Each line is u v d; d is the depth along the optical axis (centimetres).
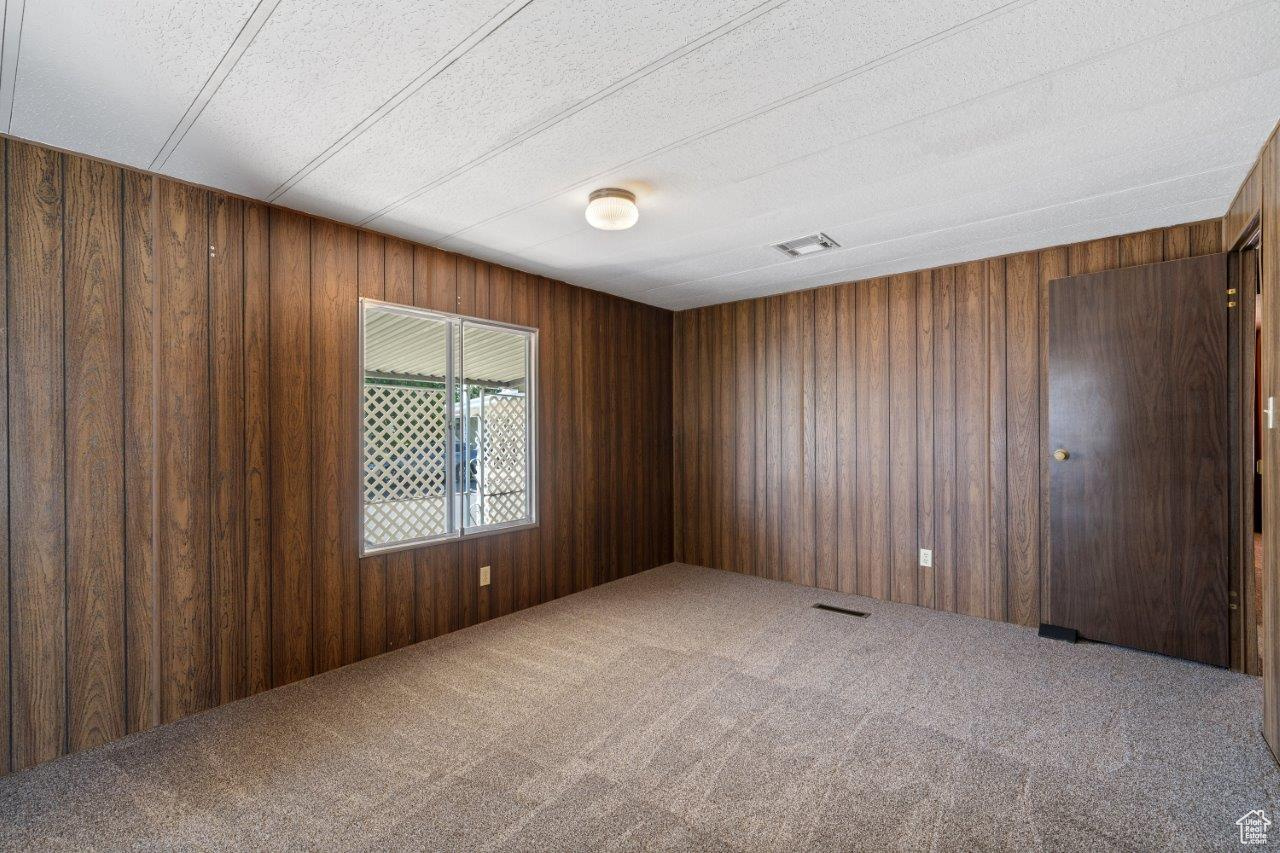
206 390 246
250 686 257
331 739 220
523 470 389
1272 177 204
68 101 179
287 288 272
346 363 293
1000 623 348
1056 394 324
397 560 313
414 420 327
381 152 215
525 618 361
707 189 252
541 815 177
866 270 385
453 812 179
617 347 459
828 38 153
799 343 440
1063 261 332
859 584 409
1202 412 280
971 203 269
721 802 183
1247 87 176
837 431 420
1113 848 162
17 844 167
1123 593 301
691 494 504
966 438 365
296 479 274
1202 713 235
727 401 481
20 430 201
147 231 230
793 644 315
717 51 158
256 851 163
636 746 215
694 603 391
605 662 292
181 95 176
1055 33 152
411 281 321
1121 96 181
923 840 166
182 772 200
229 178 237
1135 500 298
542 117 192
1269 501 208
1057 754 208
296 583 273
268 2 136
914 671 279
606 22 145
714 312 489
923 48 158
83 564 214
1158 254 304
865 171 234
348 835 169
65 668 210
